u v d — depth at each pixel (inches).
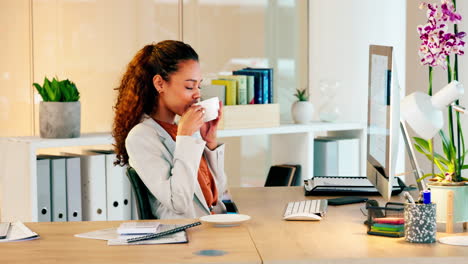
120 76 162.1
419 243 70.4
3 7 152.7
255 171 179.3
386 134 79.9
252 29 181.0
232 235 74.9
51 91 128.5
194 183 90.9
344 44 186.1
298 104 169.9
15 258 64.7
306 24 191.5
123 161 100.0
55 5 155.8
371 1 186.1
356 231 77.0
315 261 64.0
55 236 74.3
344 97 186.2
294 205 93.4
